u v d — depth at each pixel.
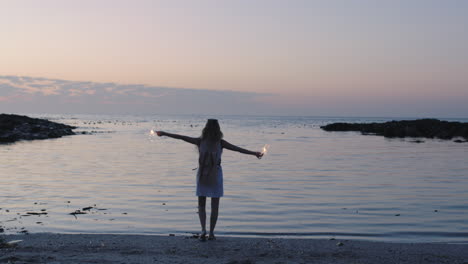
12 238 7.88
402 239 9.00
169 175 19.55
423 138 54.66
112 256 6.34
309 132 71.00
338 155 30.92
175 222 10.41
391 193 14.93
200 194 7.35
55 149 34.94
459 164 24.94
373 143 44.78
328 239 8.27
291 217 11.08
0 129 50.38
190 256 6.39
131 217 10.89
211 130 7.20
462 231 9.68
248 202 13.16
